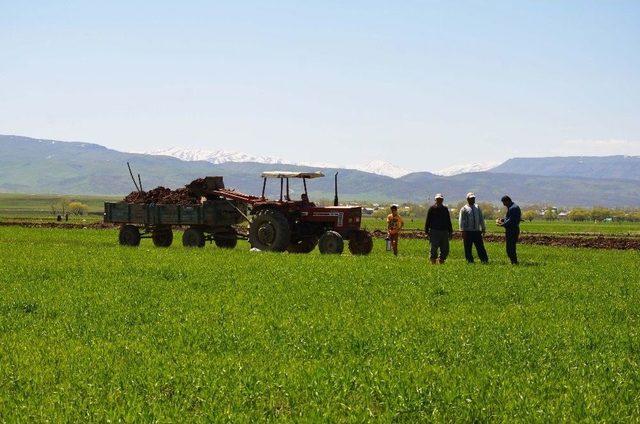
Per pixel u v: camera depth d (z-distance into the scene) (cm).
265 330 1498
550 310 1822
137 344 1359
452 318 1669
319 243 3694
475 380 1121
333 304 1877
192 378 1123
